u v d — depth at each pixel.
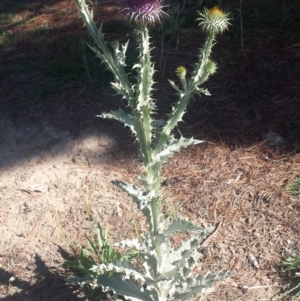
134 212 3.86
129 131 4.55
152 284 2.85
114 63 2.35
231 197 3.88
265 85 4.79
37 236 3.74
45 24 6.00
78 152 4.40
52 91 4.94
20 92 5.00
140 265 3.40
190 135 4.41
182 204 3.87
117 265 2.88
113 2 6.25
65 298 3.32
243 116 4.54
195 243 2.96
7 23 6.15
